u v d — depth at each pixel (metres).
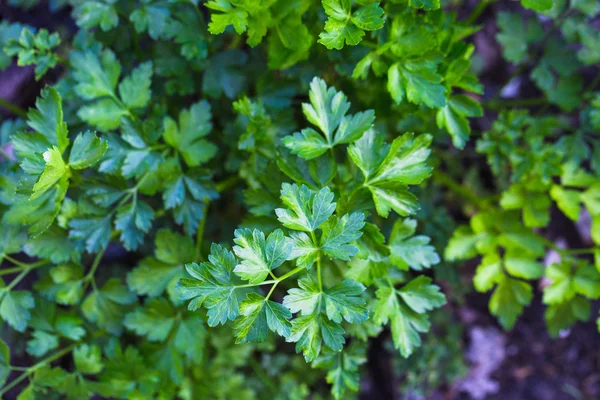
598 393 0.59
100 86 0.44
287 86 0.46
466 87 0.43
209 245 0.47
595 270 0.48
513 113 0.49
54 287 0.45
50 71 0.55
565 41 0.52
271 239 0.36
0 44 0.48
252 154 0.44
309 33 0.44
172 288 0.44
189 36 0.46
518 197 0.49
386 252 0.39
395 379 0.56
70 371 0.54
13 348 0.52
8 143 0.50
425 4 0.40
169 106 0.50
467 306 0.59
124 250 0.54
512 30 0.52
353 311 0.37
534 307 0.59
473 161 0.58
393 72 0.42
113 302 0.45
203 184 0.44
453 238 0.48
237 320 0.36
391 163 0.39
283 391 0.53
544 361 0.59
